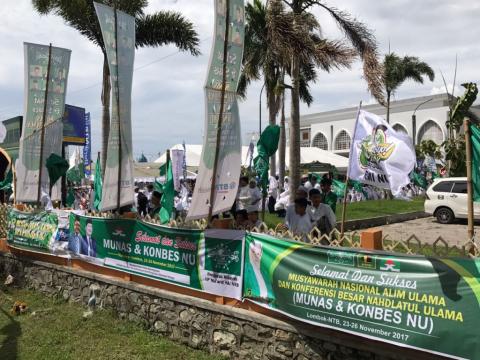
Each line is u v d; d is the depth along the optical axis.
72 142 17.31
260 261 5.07
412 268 3.98
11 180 12.41
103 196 7.44
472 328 3.62
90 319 6.65
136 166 26.16
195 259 5.78
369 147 5.64
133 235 6.62
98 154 11.08
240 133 6.00
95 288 7.07
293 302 4.73
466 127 4.41
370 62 12.55
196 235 5.76
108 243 7.03
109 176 7.46
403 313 3.99
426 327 3.86
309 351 4.63
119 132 7.37
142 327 6.25
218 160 5.82
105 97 15.30
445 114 46.34
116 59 7.32
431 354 3.87
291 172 13.37
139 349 5.61
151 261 6.34
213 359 5.25
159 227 6.22
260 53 20.59
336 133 56.72
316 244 4.64
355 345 4.28
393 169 5.46
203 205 5.69
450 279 3.77
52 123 9.59
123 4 14.67
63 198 12.54
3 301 7.86
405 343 3.97
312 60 11.76
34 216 8.66
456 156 17.50
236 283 5.32
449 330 3.74
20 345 5.84
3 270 9.23
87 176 20.38
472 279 3.65
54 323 6.56
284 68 14.99
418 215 18.22
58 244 8.01
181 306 5.79
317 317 4.54
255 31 20.47
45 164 9.50
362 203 22.19
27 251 8.66
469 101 16.36
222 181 5.87
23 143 9.31
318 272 4.55
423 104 48.06
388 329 4.07
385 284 4.11
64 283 7.70
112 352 5.53
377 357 4.17
